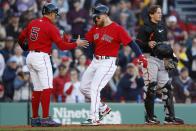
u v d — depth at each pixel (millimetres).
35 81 30062
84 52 47219
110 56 29844
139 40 31000
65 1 53094
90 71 30188
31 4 52000
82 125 29391
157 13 30812
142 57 29609
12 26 48844
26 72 43438
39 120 29547
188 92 45188
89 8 54656
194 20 60969
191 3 62438
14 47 45781
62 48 29453
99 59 29891
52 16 29891
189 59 49094
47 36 29547
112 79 45312
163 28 31094
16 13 51125
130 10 54969
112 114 42312
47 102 29453
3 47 45906
